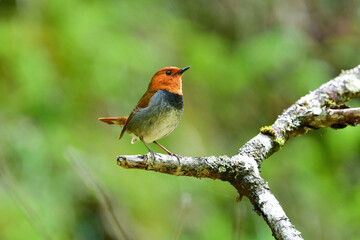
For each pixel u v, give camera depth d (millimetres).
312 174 13398
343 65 14961
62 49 11656
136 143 11734
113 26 12586
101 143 11195
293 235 4719
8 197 9461
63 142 10531
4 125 10477
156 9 14250
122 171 10945
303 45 14758
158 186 11242
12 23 11727
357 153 13812
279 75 14625
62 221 9516
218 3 15664
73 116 11227
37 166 10008
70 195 9945
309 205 12852
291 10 15305
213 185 11984
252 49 14305
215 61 13906
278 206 5008
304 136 13828
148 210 10617
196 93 13906
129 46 12250
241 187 5277
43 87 10969
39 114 10906
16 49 11195
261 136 5824
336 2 15602
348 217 12133
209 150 12891
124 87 12016
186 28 14305
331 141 13406
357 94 6602
